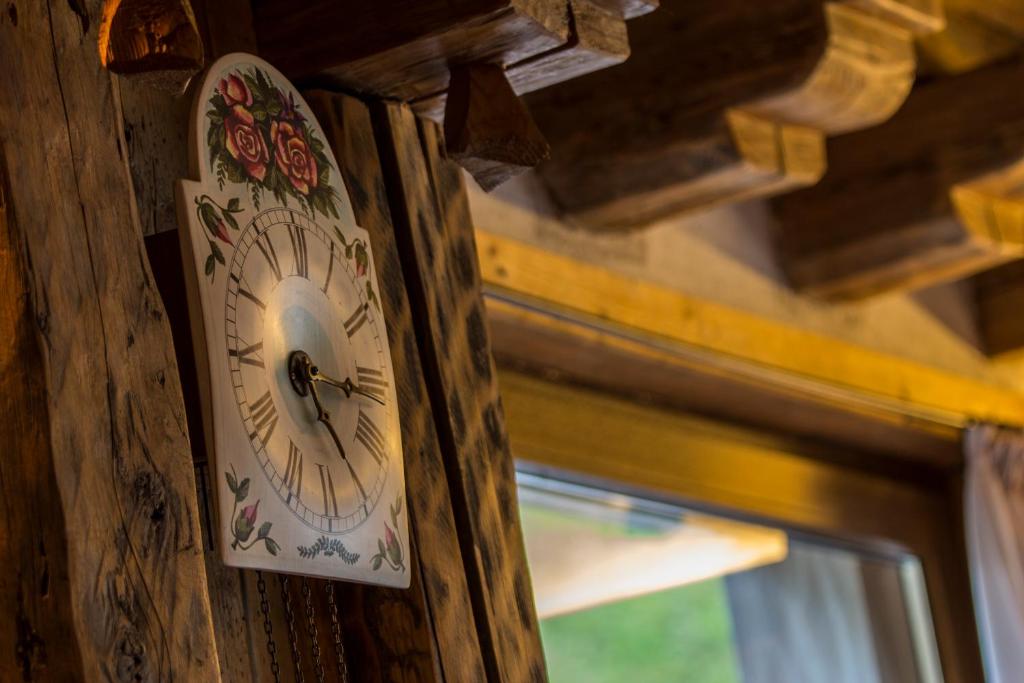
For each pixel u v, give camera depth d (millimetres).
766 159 2404
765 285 2771
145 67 1507
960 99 2730
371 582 1624
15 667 1379
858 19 2395
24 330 1414
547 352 2449
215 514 1497
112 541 1411
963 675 3238
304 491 1573
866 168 2787
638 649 2615
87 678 1369
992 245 2748
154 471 1452
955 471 3326
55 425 1402
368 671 1702
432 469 1754
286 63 1795
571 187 2436
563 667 2484
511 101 1784
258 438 1541
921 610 3250
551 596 2494
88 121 1498
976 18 2914
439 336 1805
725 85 2383
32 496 1396
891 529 3174
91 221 1474
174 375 1491
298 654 1681
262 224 1606
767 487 2863
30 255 1425
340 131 1793
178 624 1431
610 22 1835
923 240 2742
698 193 2426
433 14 1739
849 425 3002
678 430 2693
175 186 1550
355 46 1771
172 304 1553
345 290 1684
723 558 2807
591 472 2521
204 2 1782
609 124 2430
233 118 1621
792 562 2988
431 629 1694
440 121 1903
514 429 2422
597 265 2463
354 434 1647
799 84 2350
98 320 1453
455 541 1751
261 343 1569
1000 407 3283
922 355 3123
